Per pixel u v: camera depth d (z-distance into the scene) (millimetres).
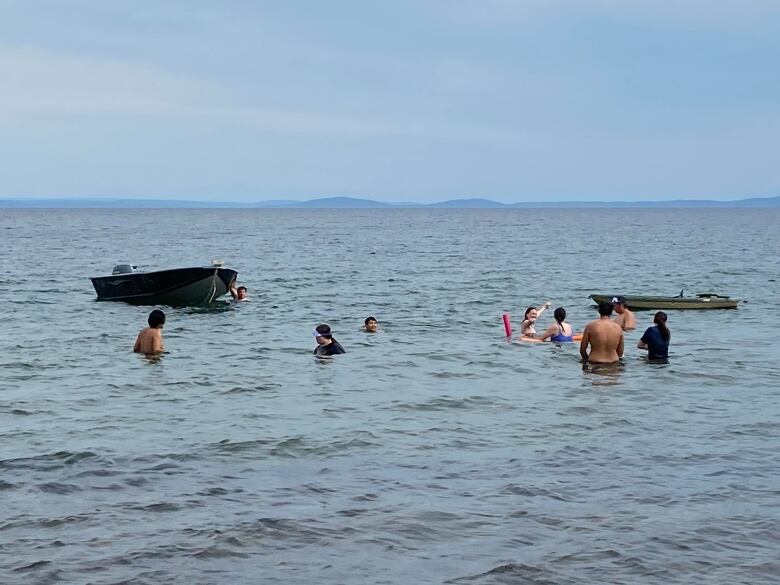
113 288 33000
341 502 10211
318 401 16000
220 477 11227
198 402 15891
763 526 9430
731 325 26672
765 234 116312
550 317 29188
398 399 16141
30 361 20047
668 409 15234
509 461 12008
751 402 15812
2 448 12586
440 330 25625
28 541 8945
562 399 16047
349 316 29250
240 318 28625
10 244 84188
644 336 20016
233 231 130000
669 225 166125
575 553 8703
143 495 10469
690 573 8219
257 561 8484
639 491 10648
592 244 87625
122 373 18672
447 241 95000
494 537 9125
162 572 8195
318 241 95375
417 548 8836
